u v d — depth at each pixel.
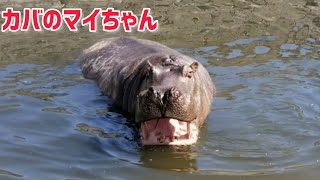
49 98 9.70
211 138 8.14
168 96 7.34
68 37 13.85
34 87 10.24
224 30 14.00
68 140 8.06
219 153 7.67
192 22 14.73
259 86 10.13
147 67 8.12
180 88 7.57
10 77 10.76
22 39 13.60
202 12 15.53
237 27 14.23
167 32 14.01
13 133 8.25
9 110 9.09
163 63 8.36
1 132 8.27
